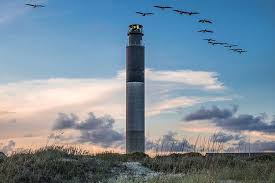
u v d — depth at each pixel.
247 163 29.39
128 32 100.25
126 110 99.56
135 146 97.50
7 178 21.97
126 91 99.88
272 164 27.61
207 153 30.64
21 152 27.36
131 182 22.03
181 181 21.12
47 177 23.62
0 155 27.14
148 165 29.56
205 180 20.86
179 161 29.62
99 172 26.39
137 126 97.81
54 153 28.06
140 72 99.06
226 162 29.61
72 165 26.14
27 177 22.84
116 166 28.53
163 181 21.45
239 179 23.86
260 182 22.39
